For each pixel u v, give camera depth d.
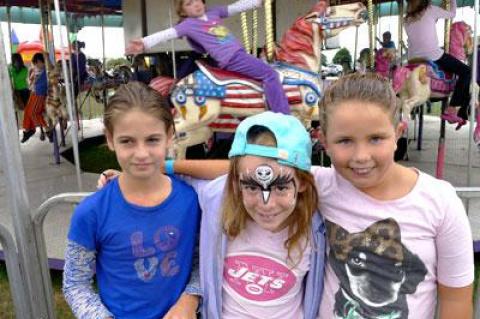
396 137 1.40
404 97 4.49
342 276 1.48
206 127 3.92
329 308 1.52
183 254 1.61
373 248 1.44
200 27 3.63
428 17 4.52
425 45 4.53
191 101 3.77
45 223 3.92
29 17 13.75
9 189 1.94
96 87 9.00
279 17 5.21
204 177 1.70
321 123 1.44
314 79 3.97
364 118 1.31
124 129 1.46
